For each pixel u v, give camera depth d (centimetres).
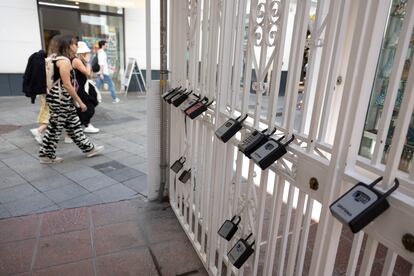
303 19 91
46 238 203
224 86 143
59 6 678
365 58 70
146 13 213
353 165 79
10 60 655
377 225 71
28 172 305
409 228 63
